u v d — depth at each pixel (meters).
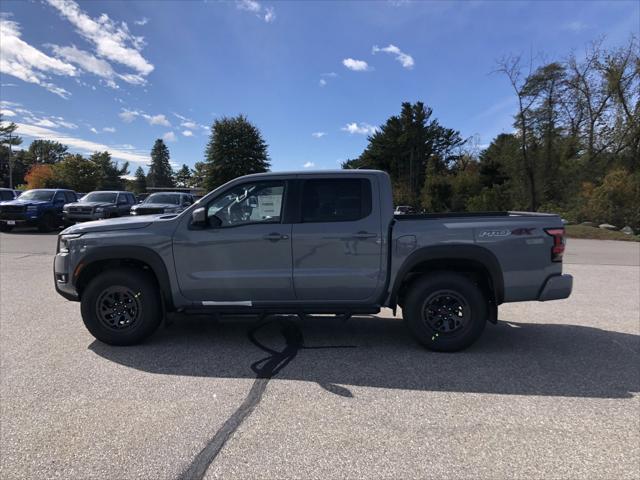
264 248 4.89
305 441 3.07
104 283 4.93
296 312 4.99
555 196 28.98
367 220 4.89
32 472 2.71
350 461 2.84
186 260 4.93
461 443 3.06
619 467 2.79
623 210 23.25
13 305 6.76
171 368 4.39
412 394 3.83
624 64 29.02
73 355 4.72
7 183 88.38
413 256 4.81
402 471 2.73
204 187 53.78
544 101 27.31
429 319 4.88
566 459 2.88
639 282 9.34
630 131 29.42
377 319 6.25
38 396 3.73
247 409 3.53
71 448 2.96
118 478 2.66
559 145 27.72
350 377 4.20
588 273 10.50
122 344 5.00
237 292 4.95
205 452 2.93
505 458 2.88
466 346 4.86
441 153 63.84
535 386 4.01
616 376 4.26
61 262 5.04
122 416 3.40
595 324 6.12
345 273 4.88
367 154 68.94
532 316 6.55
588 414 3.49
